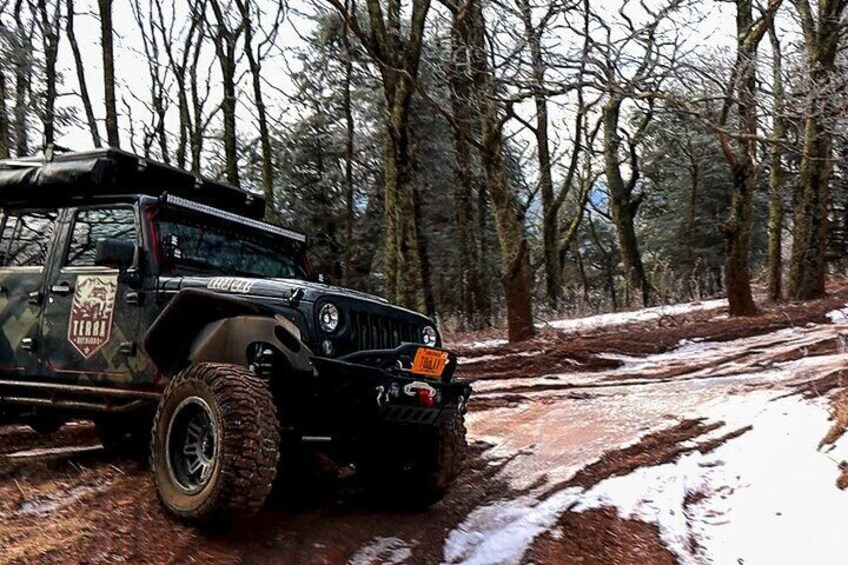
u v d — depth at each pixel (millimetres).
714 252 32500
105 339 5684
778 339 14500
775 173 21609
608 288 40500
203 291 4996
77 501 5035
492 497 5941
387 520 5242
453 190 27469
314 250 28094
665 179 35500
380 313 5273
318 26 25828
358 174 28469
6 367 6191
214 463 4324
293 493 5727
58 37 19703
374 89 25922
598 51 12141
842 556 4680
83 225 6070
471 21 14969
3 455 6320
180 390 4637
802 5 20062
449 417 5297
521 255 16031
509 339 16172
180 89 22828
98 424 6570
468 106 17734
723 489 6238
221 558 4195
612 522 5391
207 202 6703
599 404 9734
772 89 15859
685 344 14648
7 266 6410
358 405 4902
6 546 4277
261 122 22344
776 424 7727
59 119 19484
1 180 6328
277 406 5156
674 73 12766
